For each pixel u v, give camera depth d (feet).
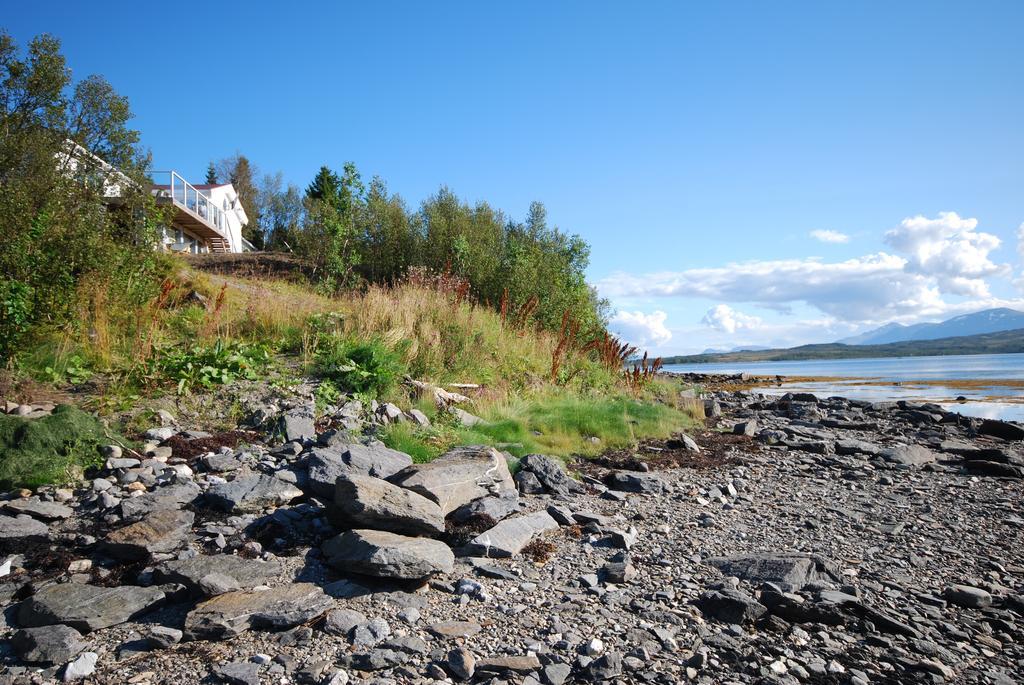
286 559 14.99
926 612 13.65
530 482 22.00
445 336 38.75
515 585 14.49
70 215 33.60
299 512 17.33
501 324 46.09
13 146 35.94
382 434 24.27
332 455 20.12
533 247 61.93
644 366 46.47
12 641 11.45
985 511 21.72
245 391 26.99
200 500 17.74
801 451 31.53
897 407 52.90
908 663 11.30
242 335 36.06
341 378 29.63
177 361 27.78
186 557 14.60
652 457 28.43
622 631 12.37
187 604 12.89
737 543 17.97
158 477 19.25
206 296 41.83
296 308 40.37
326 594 13.15
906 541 18.52
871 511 21.59
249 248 147.64
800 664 11.27
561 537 17.88
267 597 12.68
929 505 22.38
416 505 16.48
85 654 10.78
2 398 23.16
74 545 15.30
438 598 13.58
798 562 15.53
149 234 41.37
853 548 17.81
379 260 71.51
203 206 97.71
